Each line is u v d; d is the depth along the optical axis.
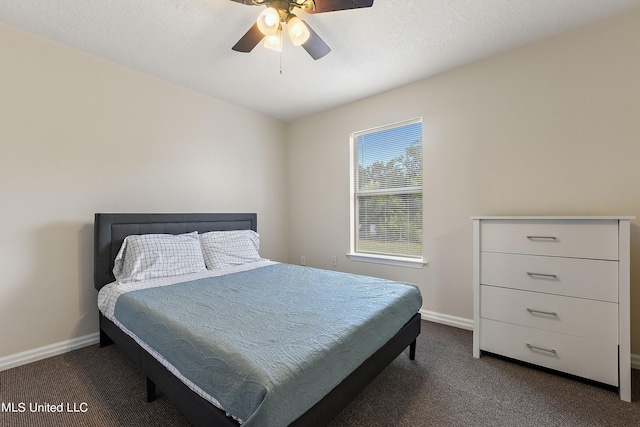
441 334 2.40
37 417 1.43
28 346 1.97
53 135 2.07
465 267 2.52
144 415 1.45
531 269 1.83
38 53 2.01
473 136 2.45
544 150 2.13
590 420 1.40
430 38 2.07
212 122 3.10
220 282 2.15
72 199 2.16
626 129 1.85
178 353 1.24
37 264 2.01
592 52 1.95
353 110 3.27
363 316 1.49
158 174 2.66
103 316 2.06
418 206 2.86
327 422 1.12
